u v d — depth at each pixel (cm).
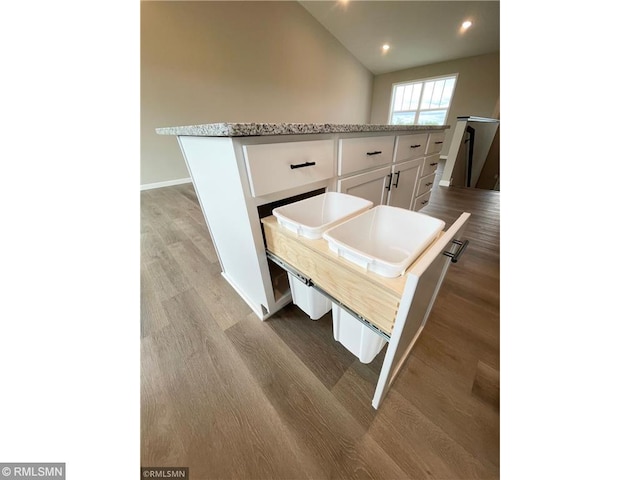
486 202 267
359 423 67
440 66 548
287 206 81
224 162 69
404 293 43
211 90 328
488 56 490
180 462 60
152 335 97
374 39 473
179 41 288
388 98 646
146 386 77
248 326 101
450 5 362
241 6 325
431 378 79
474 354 88
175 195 291
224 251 114
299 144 78
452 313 107
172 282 129
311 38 429
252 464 60
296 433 65
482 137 376
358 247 72
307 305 92
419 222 68
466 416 69
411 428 66
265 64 374
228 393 75
